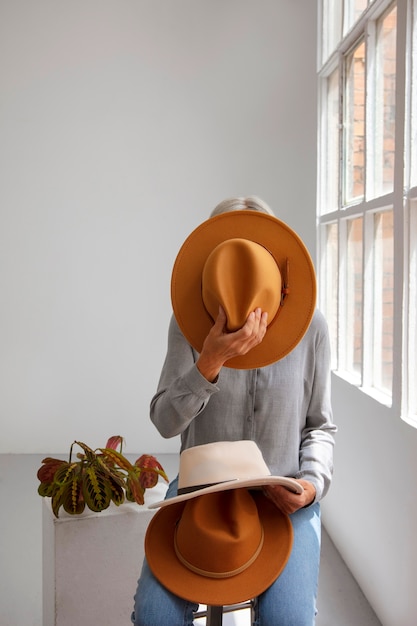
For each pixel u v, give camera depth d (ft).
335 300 10.59
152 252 15.28
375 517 8.02
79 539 6.71
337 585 8.97
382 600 7.82
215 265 4.67
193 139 15.10
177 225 15.25
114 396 15.49
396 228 6.95
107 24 14.94
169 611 4.70
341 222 9.80
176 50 14.97
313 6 14.83
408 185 6.74
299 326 4.93
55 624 6.70
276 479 4.50
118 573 6.83
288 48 14.92
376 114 8.36
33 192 15.08
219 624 4.91
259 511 5.12
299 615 4.76
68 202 15.15
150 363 15.47
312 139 14.79
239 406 5.55
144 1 14.92
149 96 15.05
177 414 5.07
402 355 6.91
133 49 14.96
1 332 15.29
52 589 6.81
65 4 14.88
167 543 4.97
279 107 15.02
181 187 15.19
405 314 6.88
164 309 15.37
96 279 15.28
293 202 15.14
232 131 15.07
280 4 14.85
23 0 14.82
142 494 6.98
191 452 4.94
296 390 5.61
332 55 10.04
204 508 4.84
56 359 15.38
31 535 10.83
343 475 9.68
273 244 4.96
